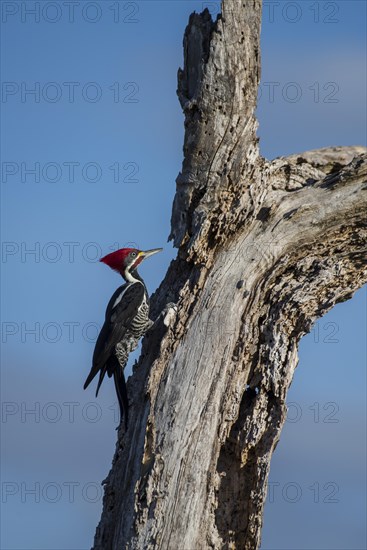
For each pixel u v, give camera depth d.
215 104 12.66
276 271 13.20
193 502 11.41
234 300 12.73
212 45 12.51
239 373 12.43
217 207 12.95
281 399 12.56
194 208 13.12
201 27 12.83
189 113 12.90
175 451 11.59
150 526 11.19
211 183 12.90
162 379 12.23
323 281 13.36
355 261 13.69
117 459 12.62
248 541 12.07
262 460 12.24
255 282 13.02
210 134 12.77
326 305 13.59
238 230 13.28
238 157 12.82
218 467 12.31
